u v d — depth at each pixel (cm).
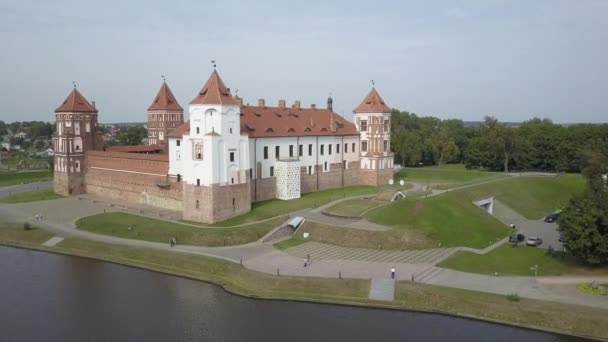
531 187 12050
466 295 5684
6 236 8606
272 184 10331
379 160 12306
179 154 9738
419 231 7831
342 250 7488
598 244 6412
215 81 8706
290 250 7475
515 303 5447
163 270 6881
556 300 5541
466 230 8175
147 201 10619
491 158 15812
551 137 15375
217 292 6147
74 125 12144
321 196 10669
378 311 5566
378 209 9069
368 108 12262
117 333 5072
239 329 5150
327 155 11688
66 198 11769
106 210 10138
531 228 9100
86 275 6781
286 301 5847
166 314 5512
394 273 6316
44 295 6072
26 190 14000
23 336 5025
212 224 8512
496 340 4912
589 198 6719
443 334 5038
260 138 9925
